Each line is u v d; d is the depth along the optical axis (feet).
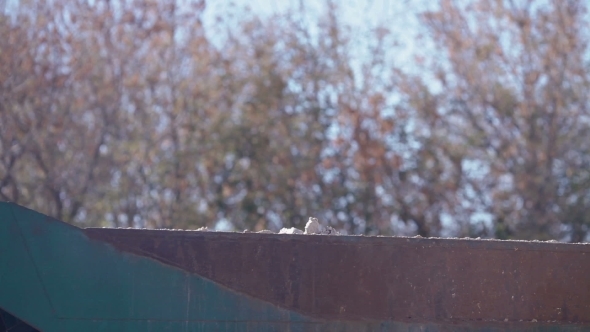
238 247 14.51
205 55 65.98
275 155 65.57
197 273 14.32
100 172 62.85
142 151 64.03
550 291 15.17
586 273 15.31
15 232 14.10
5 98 61.05
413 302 14.73
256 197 65.41
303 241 14.70
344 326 14.46
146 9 65.31
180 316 14.11
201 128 65.16
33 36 62.34
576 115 65.77
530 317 14.99
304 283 14.53
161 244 14.34
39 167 62.54
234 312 14.26
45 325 13.85
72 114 63.21
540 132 65.26
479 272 15.05
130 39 64.69
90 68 63.10
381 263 14.82
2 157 61.41
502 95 65.00
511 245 15.24
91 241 14.21
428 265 14.93
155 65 65.16
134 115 64.69
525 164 64.95
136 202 64.28
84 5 64.08
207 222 64.95
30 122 62.08
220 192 65.62
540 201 64.59
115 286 14.10
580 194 64.95
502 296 15.01
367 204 65.98
